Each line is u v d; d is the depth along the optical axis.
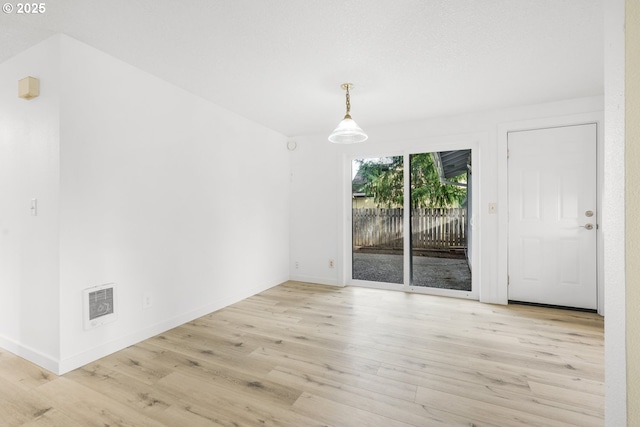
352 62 2.33
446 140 3.62
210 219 3.14
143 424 1.48
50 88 1.97
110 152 2.22
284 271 4.46
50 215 1.96
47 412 1.57
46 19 1.80
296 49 2.15
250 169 3.75
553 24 1.85
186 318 2.84
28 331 2.10
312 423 1.49
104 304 2.17
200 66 2.40
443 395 1.71
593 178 3.07
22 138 2.14
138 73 2.43
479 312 3.11
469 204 4.61
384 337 2.50
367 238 4.69
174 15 1.77
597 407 1.59
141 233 2.45
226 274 3.35
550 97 3.04
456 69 2.44
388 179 4.52
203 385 1.81
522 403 1.63
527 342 2.39
